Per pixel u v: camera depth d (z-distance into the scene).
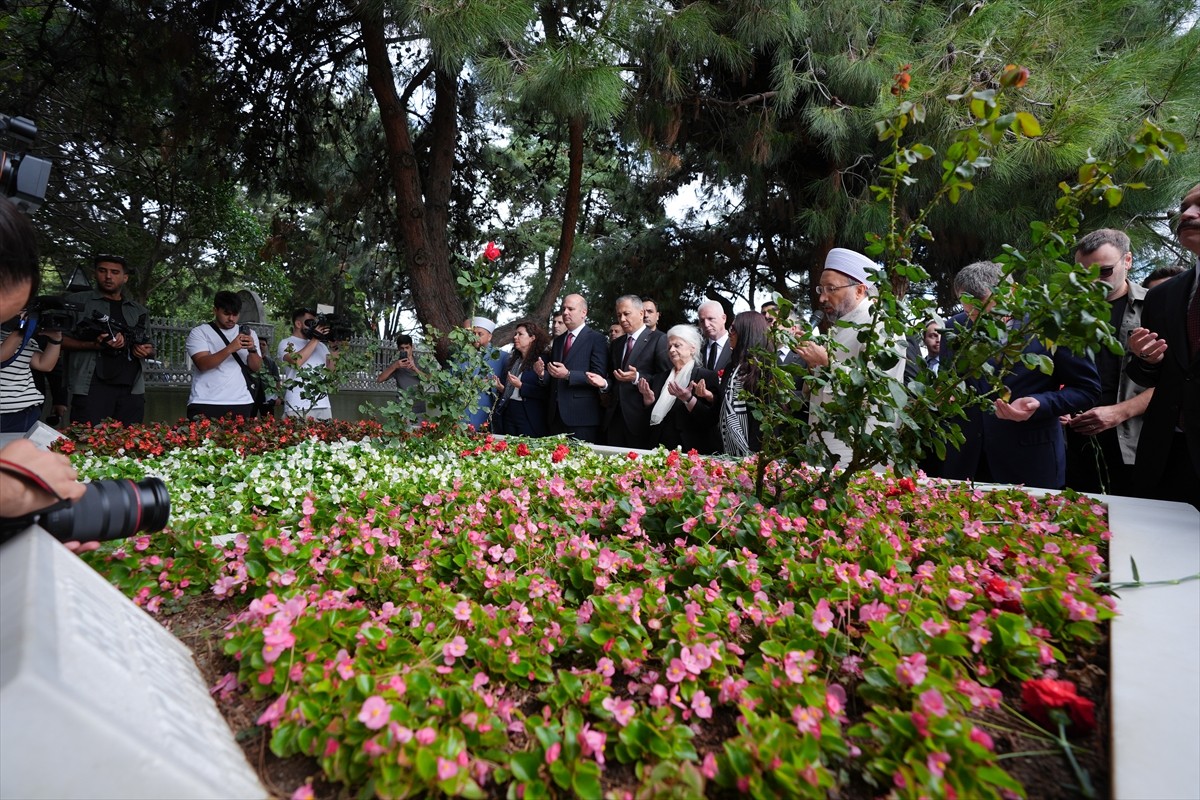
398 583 1.54
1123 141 4.96
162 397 8.88
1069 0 4.88
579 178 7.63
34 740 0.65
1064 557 1.72
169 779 0.72
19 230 1.17
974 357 1.78
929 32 5.96
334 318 5.22
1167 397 2.61
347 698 1.01
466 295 3.52
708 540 1.85
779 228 9.89
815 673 1.21
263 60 7.47
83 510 1.26
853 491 2.41
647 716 1.05
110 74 7.99
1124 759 0.91
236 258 13.89
